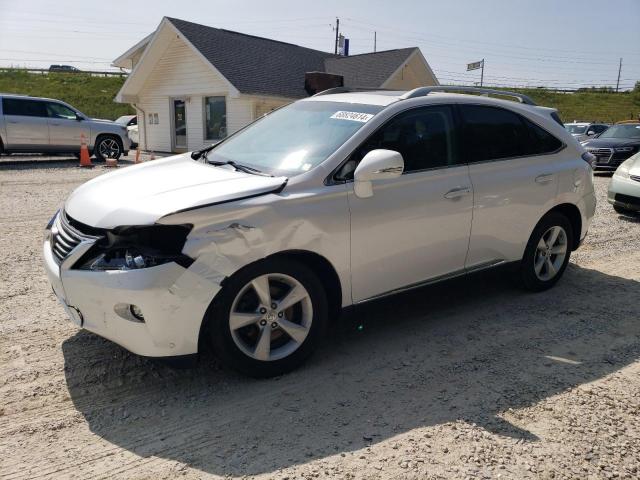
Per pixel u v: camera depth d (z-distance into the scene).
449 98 4.41
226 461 2.73
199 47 20.14
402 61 22.25
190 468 2.68
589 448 2.88
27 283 5.18
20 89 44.59
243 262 3.22
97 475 2.61
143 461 2.72
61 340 3.99
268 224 3.29
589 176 5.34
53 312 4.49
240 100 19.97
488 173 4.48
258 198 3.33
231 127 20.70
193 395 3.33
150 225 3.04
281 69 21.78
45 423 3.01
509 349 4.05
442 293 5.23
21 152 16.38
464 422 3.09
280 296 3.53
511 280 5.27
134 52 24.02
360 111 4.14
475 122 4.50
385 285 3.94
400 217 3.88
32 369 3.56
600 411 3.24
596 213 9.44
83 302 3.15
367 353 3.94
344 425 3.05
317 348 3.74
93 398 3.27
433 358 3.88
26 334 4.07
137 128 24.94
